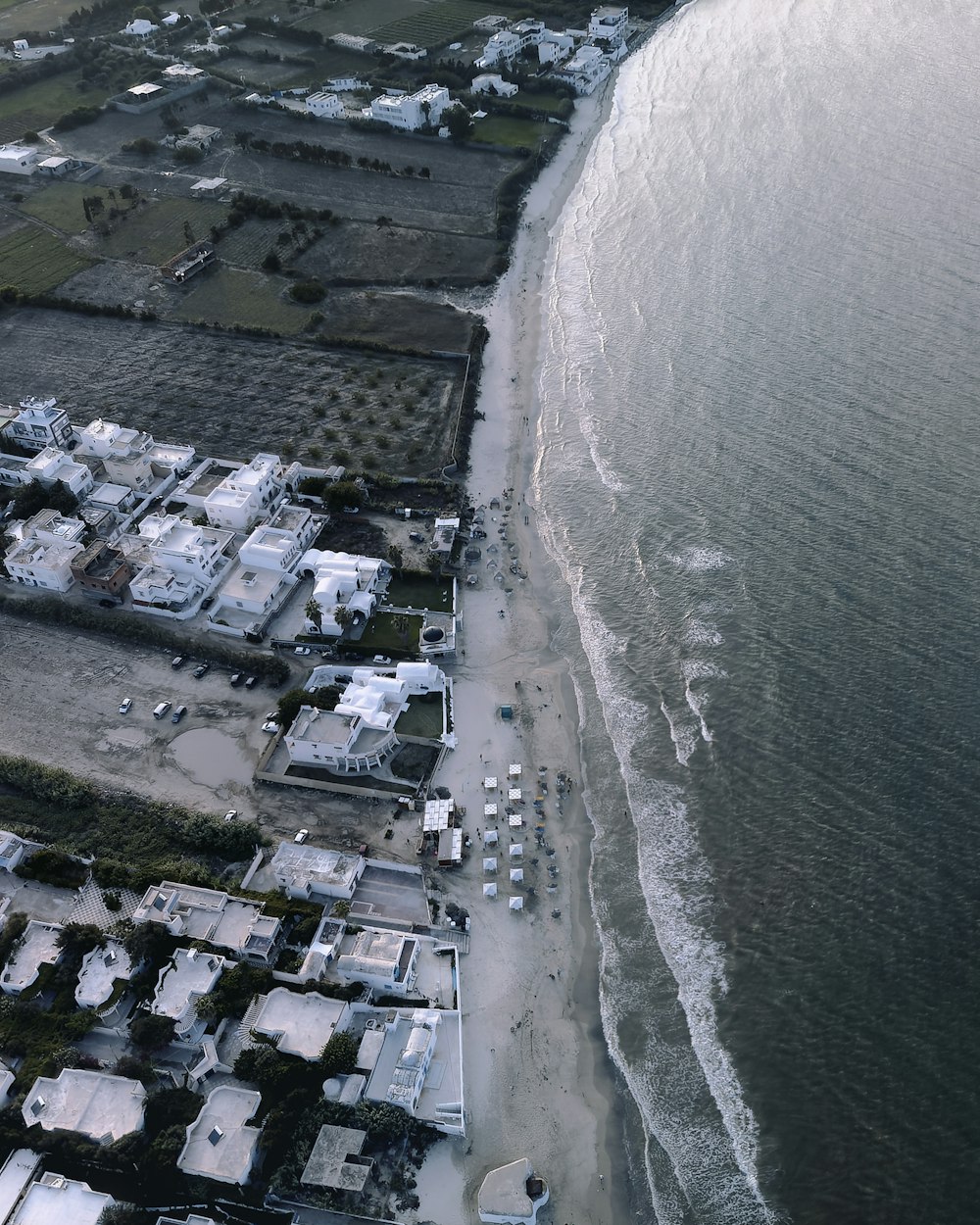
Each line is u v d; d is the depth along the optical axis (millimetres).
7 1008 98688
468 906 108375
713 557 143500
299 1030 96125
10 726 131000
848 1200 82938
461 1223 84688
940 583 131250
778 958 99375
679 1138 89000
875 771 112750
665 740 122438
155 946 102438
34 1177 87938
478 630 141000
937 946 97062
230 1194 86125
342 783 121312
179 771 124062
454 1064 94500
